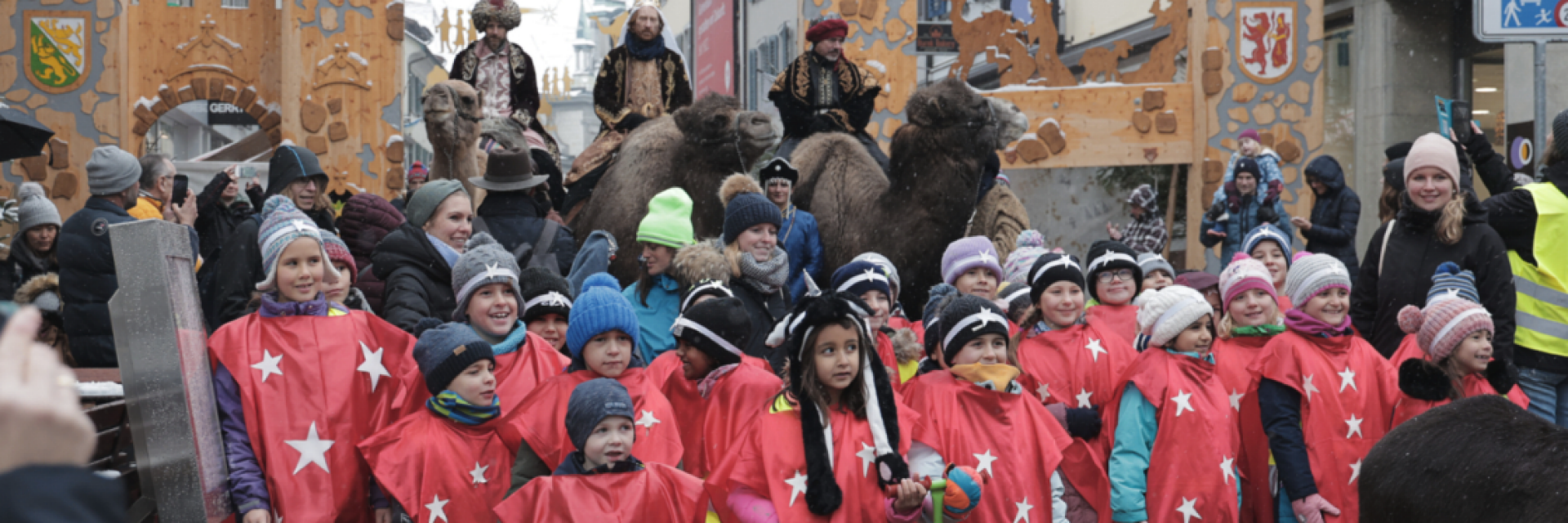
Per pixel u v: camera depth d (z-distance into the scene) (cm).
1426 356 485
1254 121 1272
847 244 668
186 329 340
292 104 1391
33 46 1371
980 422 412
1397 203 662
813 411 363
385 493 394
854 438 369
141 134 1421
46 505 86
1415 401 476
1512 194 561
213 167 1517
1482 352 468
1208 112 1265
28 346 91
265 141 2064
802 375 364
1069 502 450
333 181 1399
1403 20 1346
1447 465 134
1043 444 417
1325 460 461
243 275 482
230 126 2941
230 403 387
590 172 763
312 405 388
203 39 1429
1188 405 441
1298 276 488
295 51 1392
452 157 710
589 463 362
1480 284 538
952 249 570
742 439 376
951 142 633
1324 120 1441
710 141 656
